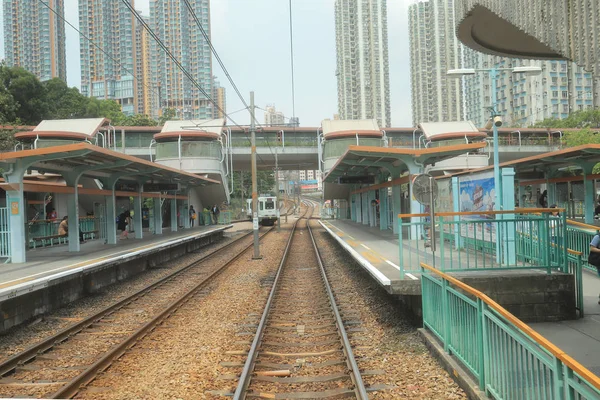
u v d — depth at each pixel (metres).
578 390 3.03
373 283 13.44
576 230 12.05
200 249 27.58
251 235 36.88
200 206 39.50
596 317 7.94
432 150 16.05
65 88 47.12
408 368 6.43
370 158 18.72
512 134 42.09
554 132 42.19
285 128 40.22
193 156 33.97
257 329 8.49
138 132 39.25
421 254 12.17
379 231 22.81
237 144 39.91
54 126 30.72
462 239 12.74
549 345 3.39
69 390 5.86
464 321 5.70
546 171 23.41
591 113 49.94
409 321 9.02
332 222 35.31
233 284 14.38
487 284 7.97
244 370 6.29
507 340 4.39
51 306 11.30
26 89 40.50
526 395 3.94
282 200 112.69
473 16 6.70
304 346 7.85
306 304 11.27
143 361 7.15
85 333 8.87
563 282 7.98
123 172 20.52
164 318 9.87
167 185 26.09
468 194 12.58
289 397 5.71
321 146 38.50
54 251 17.67
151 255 19.44
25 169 14.59
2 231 14.57
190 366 6.85
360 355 7.18
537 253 8.57
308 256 21.73
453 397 5.37
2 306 9.30
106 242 20.78
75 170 17.36
